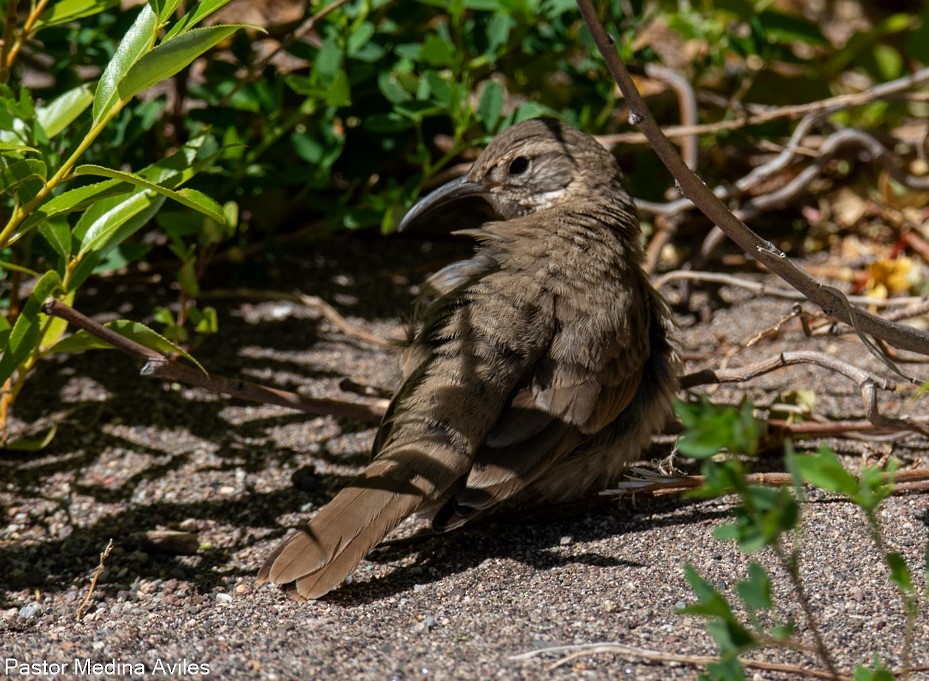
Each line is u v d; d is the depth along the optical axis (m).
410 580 8.07
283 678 6.82
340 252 13.24
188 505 9.26
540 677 6.71
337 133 12.48
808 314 9.84
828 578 7.72
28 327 8.43
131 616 7.82
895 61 14.49
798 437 9.63
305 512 9.16
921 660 6.82
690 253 13.09
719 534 5.77
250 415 10.54
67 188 9.84
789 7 17.56
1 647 7.36
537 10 11.97
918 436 9.86
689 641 7.08
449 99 11.41
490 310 8.61
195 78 13.30
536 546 8.45
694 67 13.69
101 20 11.35
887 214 13.46
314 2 12.27
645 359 9.10
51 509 9.16
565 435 8.32
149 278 12.35
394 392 9.60
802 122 13.08
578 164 10.40
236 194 11.89
